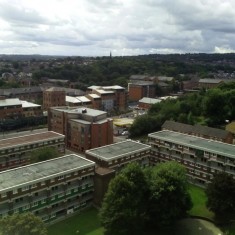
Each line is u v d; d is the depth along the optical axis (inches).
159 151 4901.6
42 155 4379.9
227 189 3467.0
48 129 6806.1
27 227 2496.3
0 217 3075.8
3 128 7273.6
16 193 3216.0
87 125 5807.1
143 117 6988.2
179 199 3398.1
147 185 3383.4
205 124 7003.0
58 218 3595.0
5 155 4687.5
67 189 3651.6
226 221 3570.4
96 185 3838.6
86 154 4370.1
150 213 3356.3
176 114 7421.3
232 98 7199.8
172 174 3435.0
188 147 4515.3
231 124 6023.6
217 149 4311.0
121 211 3132.4
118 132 7160.4
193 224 3553.2
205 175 4370.1
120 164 4244.6
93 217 3656.5
